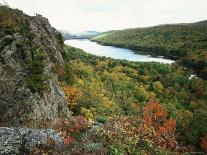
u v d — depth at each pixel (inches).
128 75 4916.3
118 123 620.4
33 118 941.2
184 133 2950.3
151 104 2910.9
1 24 1248.8
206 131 3026.6
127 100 2778.1
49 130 590.2
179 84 5310.0
